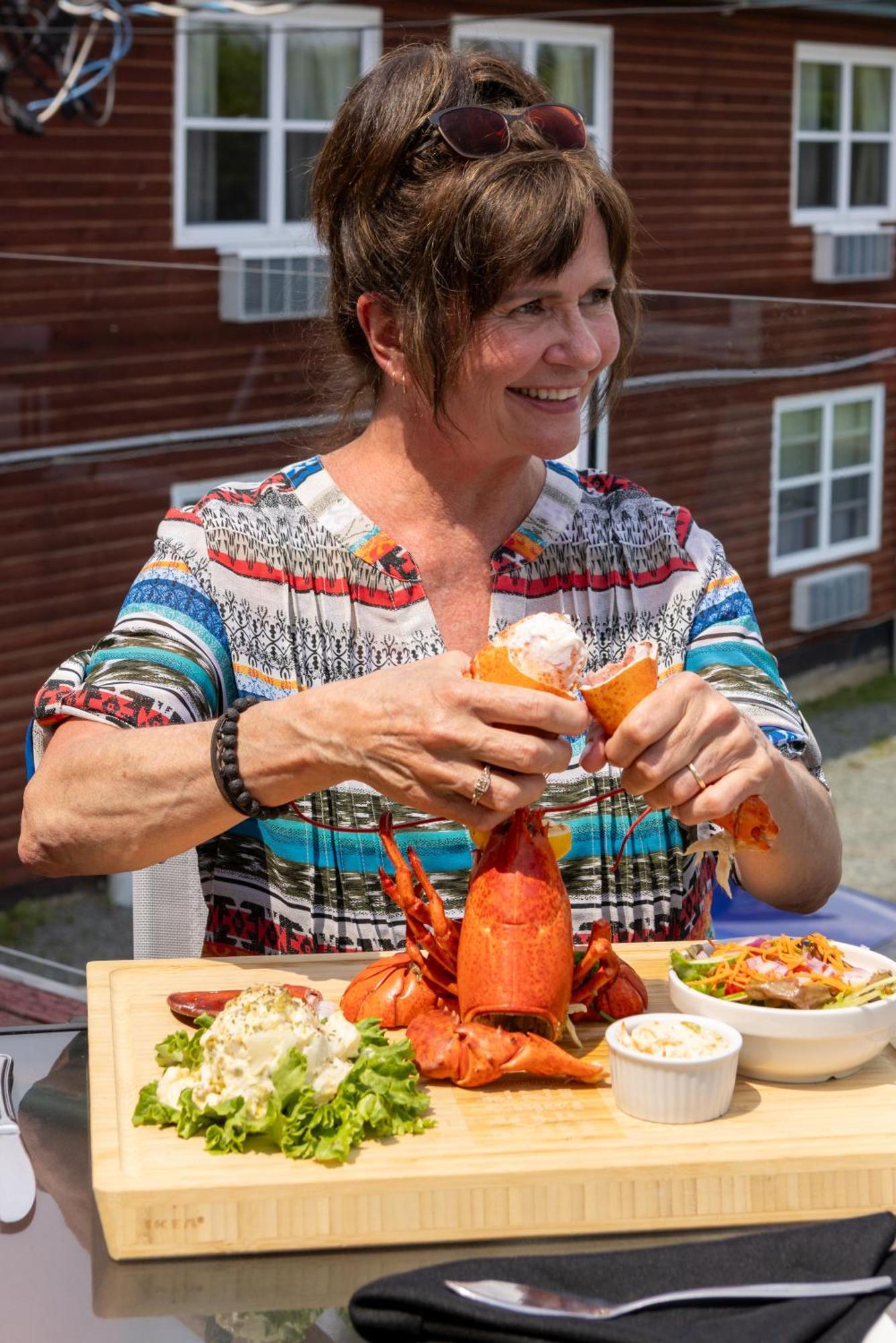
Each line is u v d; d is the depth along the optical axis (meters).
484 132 1.53
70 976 4.64
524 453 1.66
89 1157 1.31
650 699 1.36
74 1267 1.14
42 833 1.61
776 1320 1.00
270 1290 1.12
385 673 1.41
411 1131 1.24
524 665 1.32
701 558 1.89
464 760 1.33
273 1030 1.24
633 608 1.84
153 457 4.36
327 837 1.75
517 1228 1.18
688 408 3.31
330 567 1.78
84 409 4.45
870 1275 1.06
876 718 4.83
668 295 3.24
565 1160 1.20
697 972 1.42
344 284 1.72
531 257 1.52
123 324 4.29
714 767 1.39
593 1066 1.33
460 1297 1.03
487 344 1.58
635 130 9.61
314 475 1.83
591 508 1.88
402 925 1.75
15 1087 1.43
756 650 1.85
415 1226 1.17
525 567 1.81
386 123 1.60
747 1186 1.20
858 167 11.11
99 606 4.71
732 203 10.27
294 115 8.13
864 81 11.04
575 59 9.19
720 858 1.46
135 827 1.55
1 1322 1.07
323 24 8.03
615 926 1.79
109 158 7.50
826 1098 1.33
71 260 4.32
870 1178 1.21
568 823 1.77
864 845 5.59
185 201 7.82
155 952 1.93
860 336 3.23
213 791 1.51
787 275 10.77
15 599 4.73
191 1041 1.31
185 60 7.71
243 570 1.76
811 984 1.37
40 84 6.43
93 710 1.63
